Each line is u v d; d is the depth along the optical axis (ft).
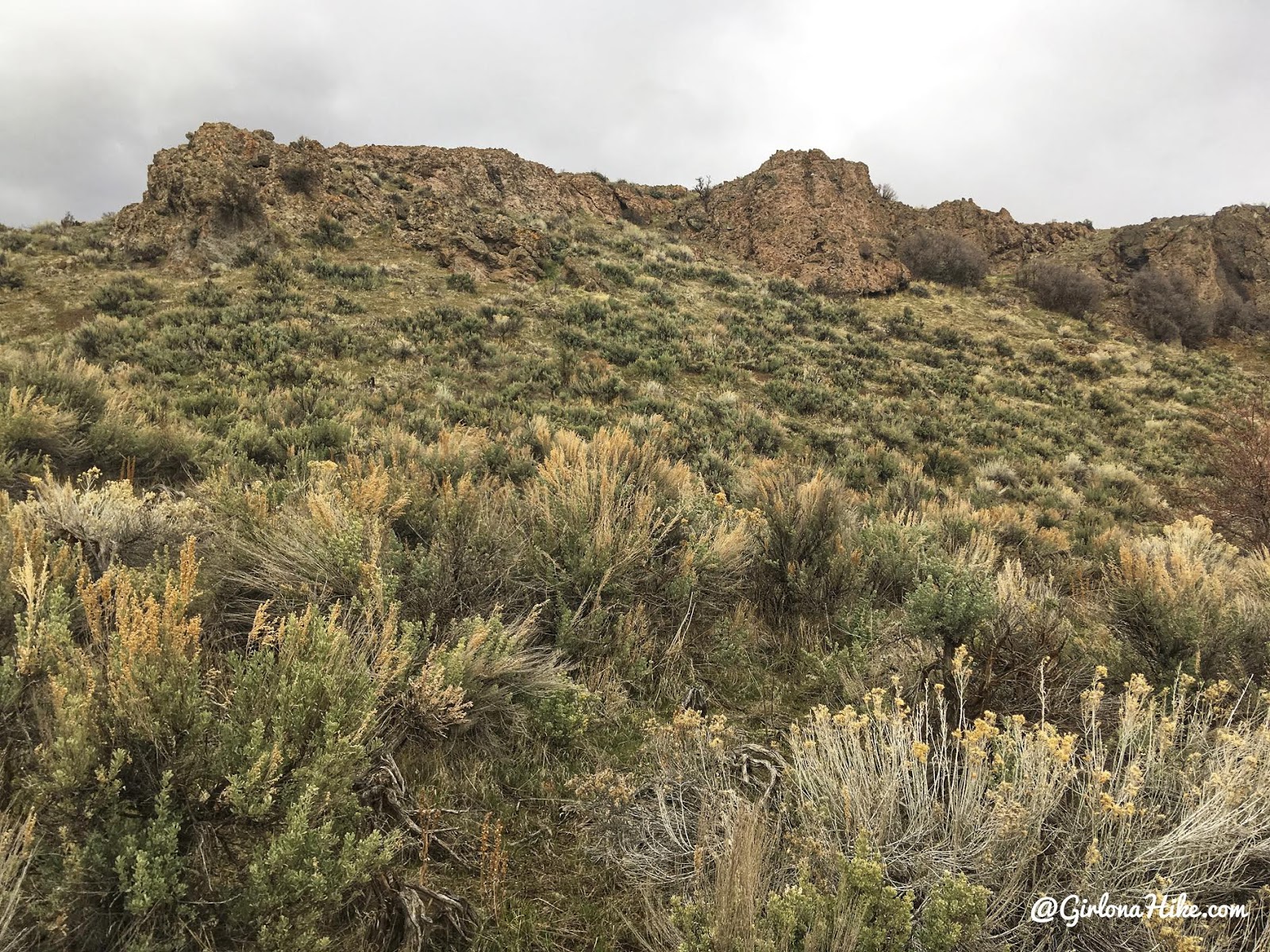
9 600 7.80
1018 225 166.81
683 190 177.99
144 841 5.29
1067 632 11.94
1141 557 14.52
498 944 6.32
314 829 5.73
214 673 7.02
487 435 41.34
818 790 7.57
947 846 6.88
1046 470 61.87
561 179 154.51
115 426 22.74
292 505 14.73
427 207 98.99
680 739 9.13
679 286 106.83
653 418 51.31
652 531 15.15
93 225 98.02
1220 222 154.92
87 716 5.57
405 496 13.79
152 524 12.40
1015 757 7.61
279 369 53.31
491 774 8.82
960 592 11.41
